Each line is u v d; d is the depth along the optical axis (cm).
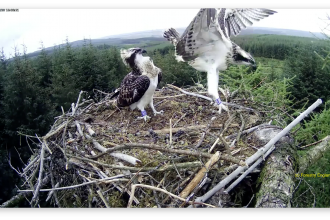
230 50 126
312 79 381
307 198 162
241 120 128
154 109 149
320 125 238
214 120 135
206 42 124
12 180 319
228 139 118
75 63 472
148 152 111
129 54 136
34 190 108
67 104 413
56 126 147
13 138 355
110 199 97
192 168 99
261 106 152
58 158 125
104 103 165
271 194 92
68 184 121
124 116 152
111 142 125
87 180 106
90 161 107
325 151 144
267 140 112
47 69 502
